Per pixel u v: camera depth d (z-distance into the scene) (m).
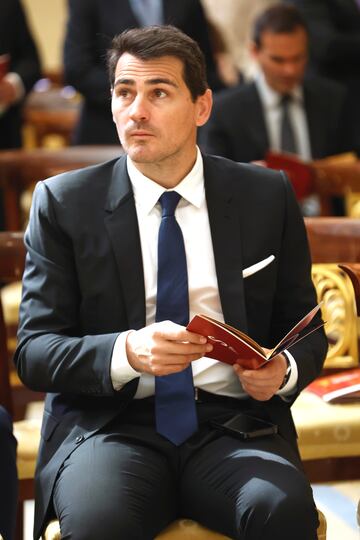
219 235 7.12
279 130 13.28
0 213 13.95
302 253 7.34
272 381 6.67
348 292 8.77
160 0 14.62
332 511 9.67
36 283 7.00
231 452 6.68
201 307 7.07
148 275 7.04
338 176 11.73
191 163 7.17
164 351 6.34
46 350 6.75
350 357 8.82
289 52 13.00
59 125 18.23
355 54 15.38
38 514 6.64
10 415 7.75
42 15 23.55
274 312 7.42
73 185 7.13
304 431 7.79
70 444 6.79
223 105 13.21
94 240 7.00
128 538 6.20
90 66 14.52
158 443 6.77
